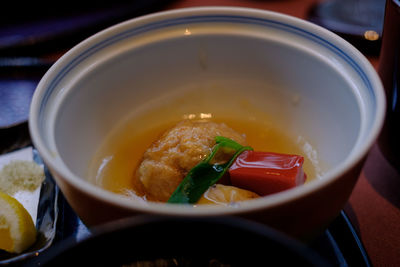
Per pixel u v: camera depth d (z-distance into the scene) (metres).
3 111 0.31
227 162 0.23
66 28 0.37
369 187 0.26
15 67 0.34
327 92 0.24
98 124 0.25
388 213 0.25
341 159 0.23
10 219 0.23
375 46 0.34
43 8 0.40
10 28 0.38
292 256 0.16
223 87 0.27
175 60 0.26
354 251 0.22
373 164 0.28
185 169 0.23
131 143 0.26
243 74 0.27
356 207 0.25
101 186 0.24
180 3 0.41
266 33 0.25
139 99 0.27
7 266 0.23
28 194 0.26
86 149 0.24
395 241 0.24
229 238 0.16
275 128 0.27
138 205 0.17
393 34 0.23
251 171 0.22
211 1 0.42
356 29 0.34
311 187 0.17
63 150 0.22
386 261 0.23
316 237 0.21
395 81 0.24
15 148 0.28
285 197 0.17
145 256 0.17
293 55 0.25
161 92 0.27
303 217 0.18
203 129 0.24
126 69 0.26
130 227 0.17
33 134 0.20
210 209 0.16
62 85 0.23
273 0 0.41
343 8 0.37
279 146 0.26
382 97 0.20
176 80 0.27
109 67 0.25
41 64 0.34
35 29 0.38
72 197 0.19
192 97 0.28
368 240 0.24
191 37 0.26
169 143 0.24
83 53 0.24
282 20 0.25
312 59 0.24
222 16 0.26
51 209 0.25
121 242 0.17
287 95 0.26
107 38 0.25
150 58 0.26
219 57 0.27
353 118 0.22
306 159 0.25
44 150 0.19
